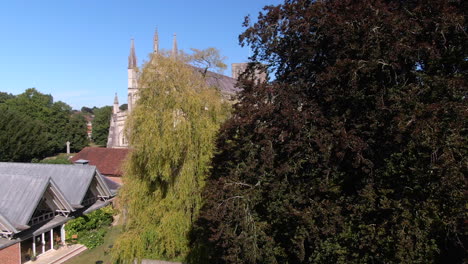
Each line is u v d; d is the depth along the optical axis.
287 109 12.73
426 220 10.06
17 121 58.09
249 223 13.42
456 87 10.29
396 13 11.66
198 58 24.02
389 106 11.14
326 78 11.97
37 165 30.64
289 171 13.10
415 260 10.11
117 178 42.59
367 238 11.05
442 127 10.09
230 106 21.97
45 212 25.25
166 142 18.14
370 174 11.86
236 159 15.79
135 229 19.70
